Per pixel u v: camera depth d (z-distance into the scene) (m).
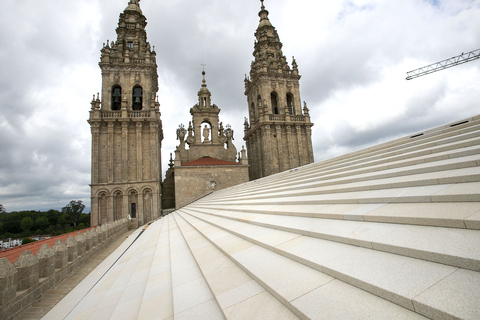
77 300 8.98
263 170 59.03
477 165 5.98
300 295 3.91
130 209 44.34
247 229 9.07
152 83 53.56
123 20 55.75
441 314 2.65
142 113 48.47
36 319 8.05
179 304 5.20
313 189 11.15
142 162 46.44
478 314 2.46
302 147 60.28
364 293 3.56
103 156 45.09
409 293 3.07
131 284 8.12
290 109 65.06
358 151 15.88
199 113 61.44
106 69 49.31
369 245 4.60
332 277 4.22
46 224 102.81
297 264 5.12
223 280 5.63
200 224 14.77
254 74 66.75
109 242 23.03
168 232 17.62
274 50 68.50
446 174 6.16
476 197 4.44
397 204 5.87
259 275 5.04
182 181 47.56
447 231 4.00
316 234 6.00
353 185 8.91
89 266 14.70
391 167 9.37
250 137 67.75
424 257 3.67
